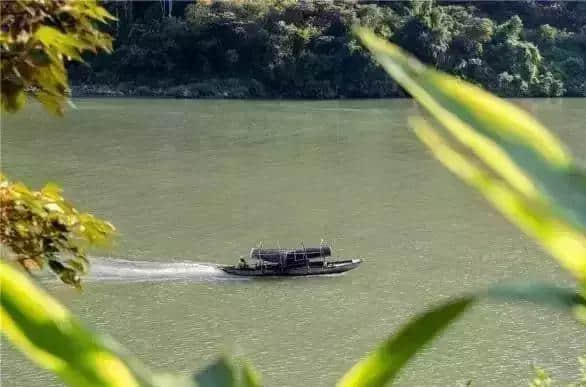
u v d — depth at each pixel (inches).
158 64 4608.8
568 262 31.4
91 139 2997.0
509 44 4448.8
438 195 2223.2
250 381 35.0
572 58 4854.8
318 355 1236.5
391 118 3666.3
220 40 4579.2
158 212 1996.8
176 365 1193.4
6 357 1146.7
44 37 128.6
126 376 32.2
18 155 2637.8
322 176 2454.5
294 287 1551.4
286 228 1898.4
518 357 1218.6
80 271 260.8
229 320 1381.6
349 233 1871.3
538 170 32.2
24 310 31.6
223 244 1768.0
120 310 1407.5
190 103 4215.1
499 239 1825.8
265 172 2506.2
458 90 33.6
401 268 1648.6
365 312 1421.0
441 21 4244.6
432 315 32.9
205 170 2506.2
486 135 32.8
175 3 4936.0
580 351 1231.5
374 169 2559.1
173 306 1435.8
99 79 4626.0
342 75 4557.1
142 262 1641.2
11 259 251.9
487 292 32.9
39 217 253.1
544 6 5152.6
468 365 1193.4
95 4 189.5
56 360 31.6
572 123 3516.2
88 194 2138.3
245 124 3491.6
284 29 4532.5
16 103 177.3
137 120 3533.5
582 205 31.5
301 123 3518.7
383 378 33.3
